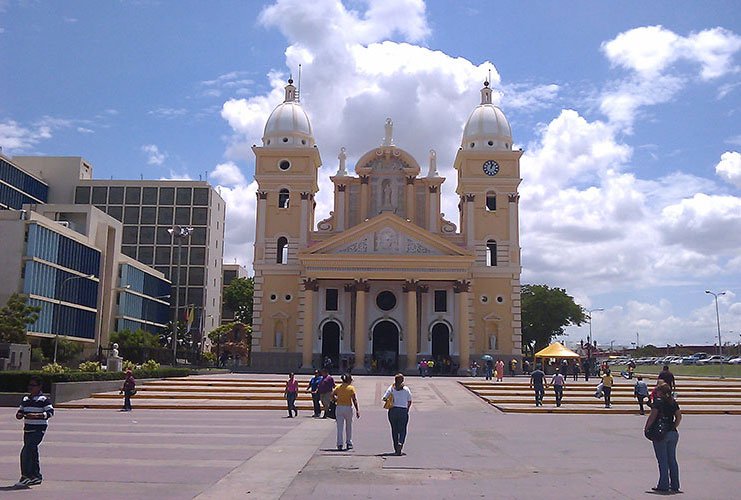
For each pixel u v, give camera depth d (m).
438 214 79.25
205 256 119.56
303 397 44.53
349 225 78.94
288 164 78.19
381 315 74.69
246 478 17.20
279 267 76.38
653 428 16.30
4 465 18.70
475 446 23.97
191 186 121.44
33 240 72.25
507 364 75.25
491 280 76.94
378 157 79.69
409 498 15.00
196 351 94.12
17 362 51.81
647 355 186.75
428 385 53.41
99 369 49.03
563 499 14.99
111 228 92.00
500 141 80.00
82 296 83.12
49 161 119.12
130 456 20.55
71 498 14.66
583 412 39.25
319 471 18.30
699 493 15.82
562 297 114.00
